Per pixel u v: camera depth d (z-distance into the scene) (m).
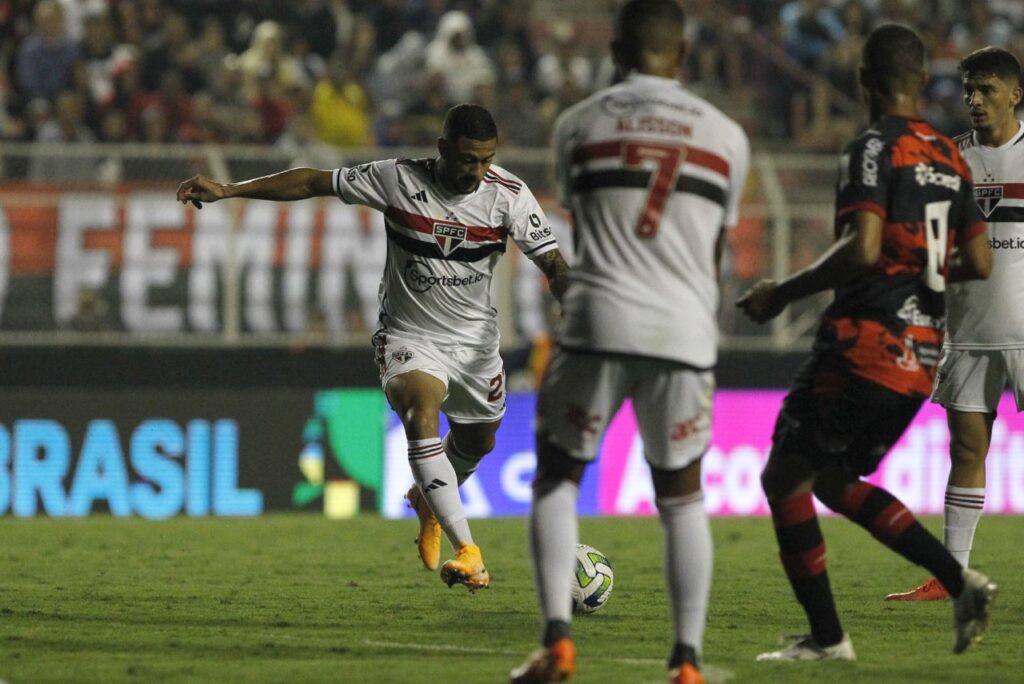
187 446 46.28
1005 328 24.47
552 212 50.50
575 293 16.22
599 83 67.31
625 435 47.41
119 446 45.97
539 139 61.03
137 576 28.73
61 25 60.16
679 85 16.67
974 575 17.92
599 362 16.03
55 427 45.75
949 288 24.86
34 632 21.03
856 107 66.88
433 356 24.34
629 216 16.03
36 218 48.09
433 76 60.56
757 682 16.91
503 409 25.53
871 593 26.53
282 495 46.69
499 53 65.94
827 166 52.28
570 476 16.44
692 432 16.20
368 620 22.64
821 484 18.72
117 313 48.31
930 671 17.83
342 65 61.66
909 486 47.78
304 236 49.16
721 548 35.22
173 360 48.19
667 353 15.87
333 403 47.06
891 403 17.77
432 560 24.75
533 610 23.91
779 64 67.75
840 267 17.31
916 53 18.38
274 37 61.62
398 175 23.81
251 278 48.84
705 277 16.23
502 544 36.00
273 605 24.39
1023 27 75.12
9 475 45.53
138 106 57.94
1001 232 24.44
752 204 51.09
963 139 25.08
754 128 66.81
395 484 47.19
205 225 48.78
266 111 59.25
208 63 61.69
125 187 48.69
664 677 17.28
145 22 63.44
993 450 47.78
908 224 17.75
